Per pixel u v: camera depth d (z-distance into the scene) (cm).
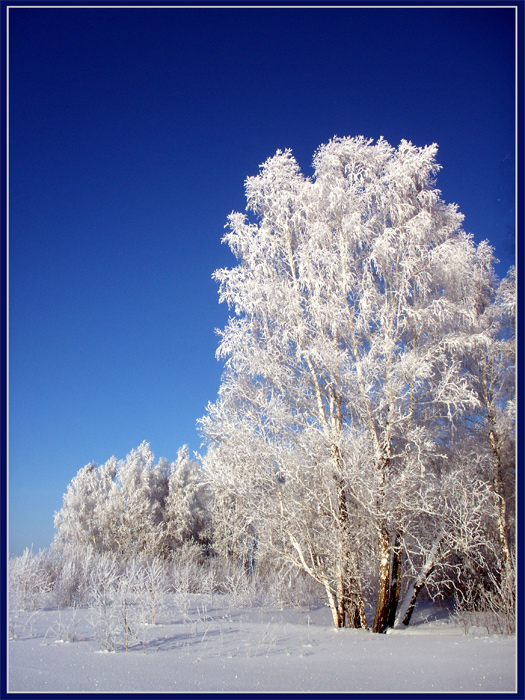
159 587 1005
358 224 933
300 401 1003
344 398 1002
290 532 952
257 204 1078
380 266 953
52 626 782
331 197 946
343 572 908
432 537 1020
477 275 1225
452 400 892
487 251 1240
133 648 648
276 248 1053
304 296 1019
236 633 786
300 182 1055
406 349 1000
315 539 954
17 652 603
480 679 507
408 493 900
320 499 926
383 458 917
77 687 457
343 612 923
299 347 959
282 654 633
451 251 912
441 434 1057
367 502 868
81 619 823
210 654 620
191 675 508
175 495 3278
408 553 1016
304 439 927
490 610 1040
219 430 984
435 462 1099
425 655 633
